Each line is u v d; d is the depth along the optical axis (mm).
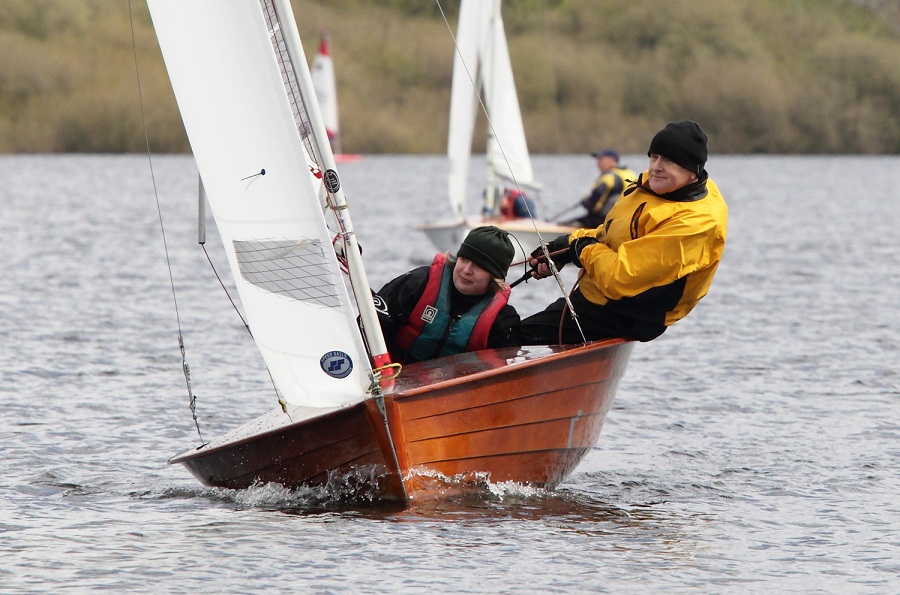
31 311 45719
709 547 19672
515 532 20047
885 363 37719
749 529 20797
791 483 24125
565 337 23562
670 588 17688
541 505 21891
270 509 21266
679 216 21719
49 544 19297
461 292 22812
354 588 17406
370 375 20000
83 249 70812
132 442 26844
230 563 18375
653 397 32688
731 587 17812
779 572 18531
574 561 18703
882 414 30734
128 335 40906
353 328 19953
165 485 23156
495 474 21766
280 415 23188
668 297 22188
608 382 23531
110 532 19953
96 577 17766
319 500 21312
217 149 20000
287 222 19875
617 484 23891
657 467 25406
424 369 21469
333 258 19875
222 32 19656
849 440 27938
